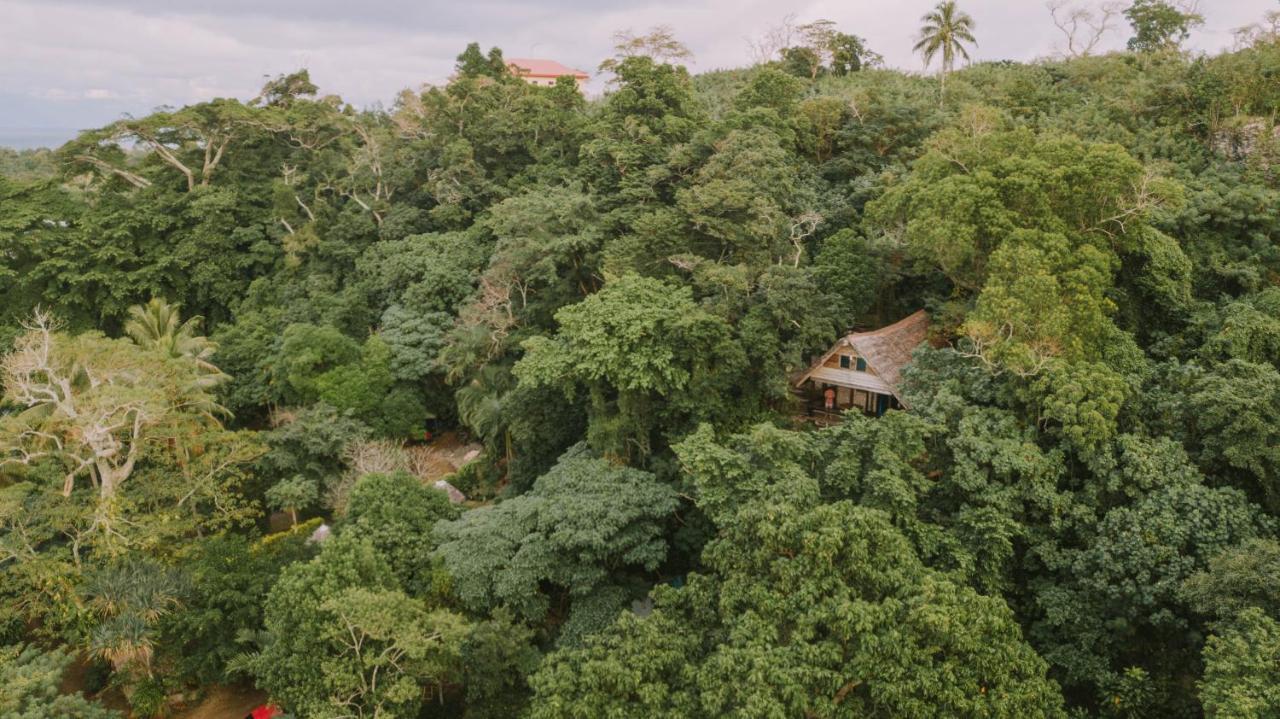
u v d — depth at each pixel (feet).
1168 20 202.18
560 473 95.55
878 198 127.03
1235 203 117.50
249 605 87.76
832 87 196.44
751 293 110.52
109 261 175.42
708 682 60.64
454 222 170.71
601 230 128.26
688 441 82.58
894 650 58.44
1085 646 70.08
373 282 161.89
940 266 111.75
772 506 69.15
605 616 81.92
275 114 197.77
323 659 70.59
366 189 190.80
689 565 94.79
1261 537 69.67
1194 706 66.59
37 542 94.63
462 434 153.48
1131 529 70.38
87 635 87.71
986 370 86.84
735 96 175.63
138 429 103.40
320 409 131.13
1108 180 96.78
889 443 77.46
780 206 123.95
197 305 182.29
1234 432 76.18
